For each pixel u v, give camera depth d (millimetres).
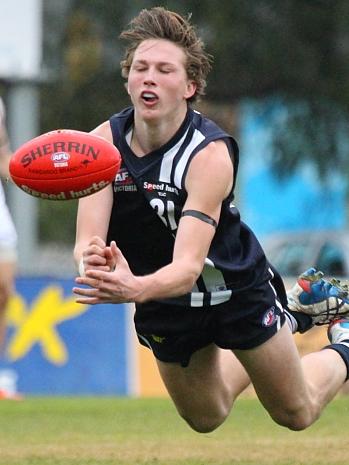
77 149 15297
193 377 17906
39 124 75938
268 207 77312
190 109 16500
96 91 75750
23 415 28109
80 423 26547
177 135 16203
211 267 16828
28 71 49344
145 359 38375
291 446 22469
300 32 73750
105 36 75688
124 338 38531
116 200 16531
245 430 25031
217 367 18000
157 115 15977
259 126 76625
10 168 15461
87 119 76500
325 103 74500
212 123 16547
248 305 17203
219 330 17375
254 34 73000
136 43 16250
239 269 16984
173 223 16422
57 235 78750
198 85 16359
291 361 17594
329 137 74812
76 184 15328
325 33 73812
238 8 72500
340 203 76250
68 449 22297
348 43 74250
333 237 52500
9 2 48719
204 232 15859
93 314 38531
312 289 19422
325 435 24094
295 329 19625
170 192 16234
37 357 38031
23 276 38375
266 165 76938
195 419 18578
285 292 18328
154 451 21984
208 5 72250
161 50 16016
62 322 38344
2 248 31172
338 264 51562
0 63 48875
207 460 20766
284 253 53406
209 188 15984
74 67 75938
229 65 73562
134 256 17094
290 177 76500
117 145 16438
